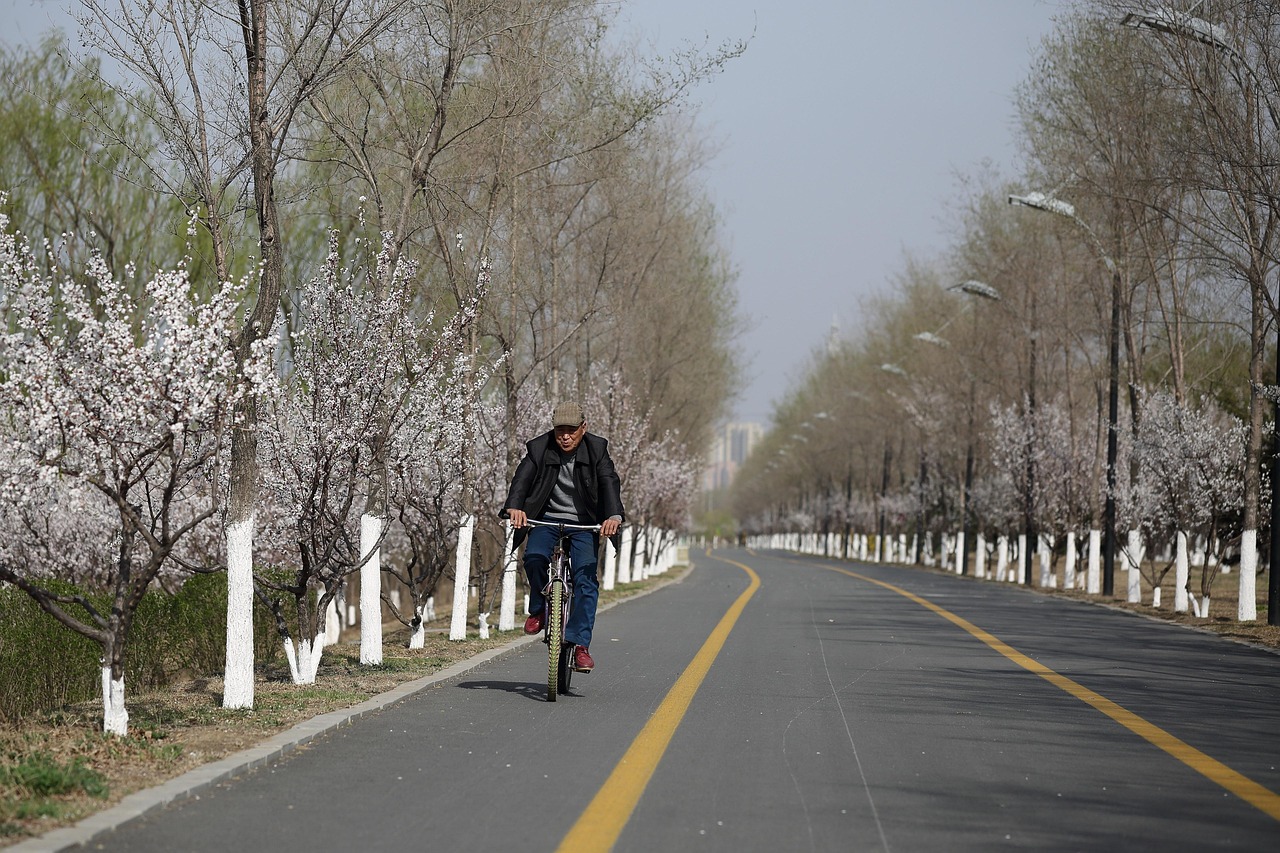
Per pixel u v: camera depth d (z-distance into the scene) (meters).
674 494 51.56
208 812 7.97
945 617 27.19
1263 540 44.00
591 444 13.41
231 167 13.36
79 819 7.55
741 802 8.29
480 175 20.94
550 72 20.97
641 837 7.36
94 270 10.30
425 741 10.59
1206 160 24.62
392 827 7.58
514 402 22.62
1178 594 31.55
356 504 18.64
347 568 16.05
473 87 20.23
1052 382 49.09
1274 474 25.89
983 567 65.19
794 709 12.59
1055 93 35.25
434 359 15.55
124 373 9.96
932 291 70.38
